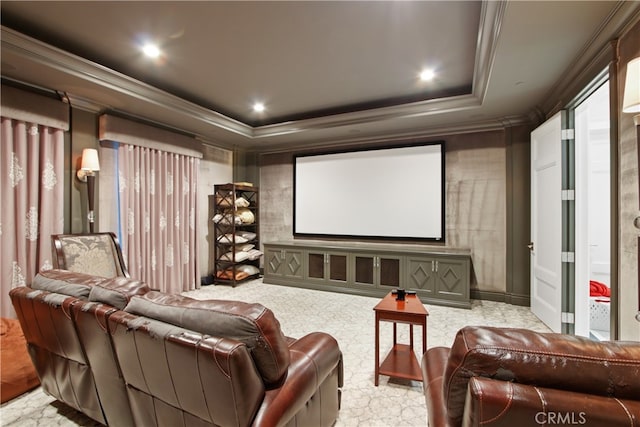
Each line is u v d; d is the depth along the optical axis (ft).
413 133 15.31
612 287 6.82
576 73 8.66
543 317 11.04
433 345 9.20
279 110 15.01
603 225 13.55
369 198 16.34
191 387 3.80
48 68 8.98
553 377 2.55
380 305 7.55
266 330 3.86
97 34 8.71
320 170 17.62
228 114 15.55
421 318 6.95
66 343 5.33
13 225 9.59
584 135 9.45
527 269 13.03
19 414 6.24
